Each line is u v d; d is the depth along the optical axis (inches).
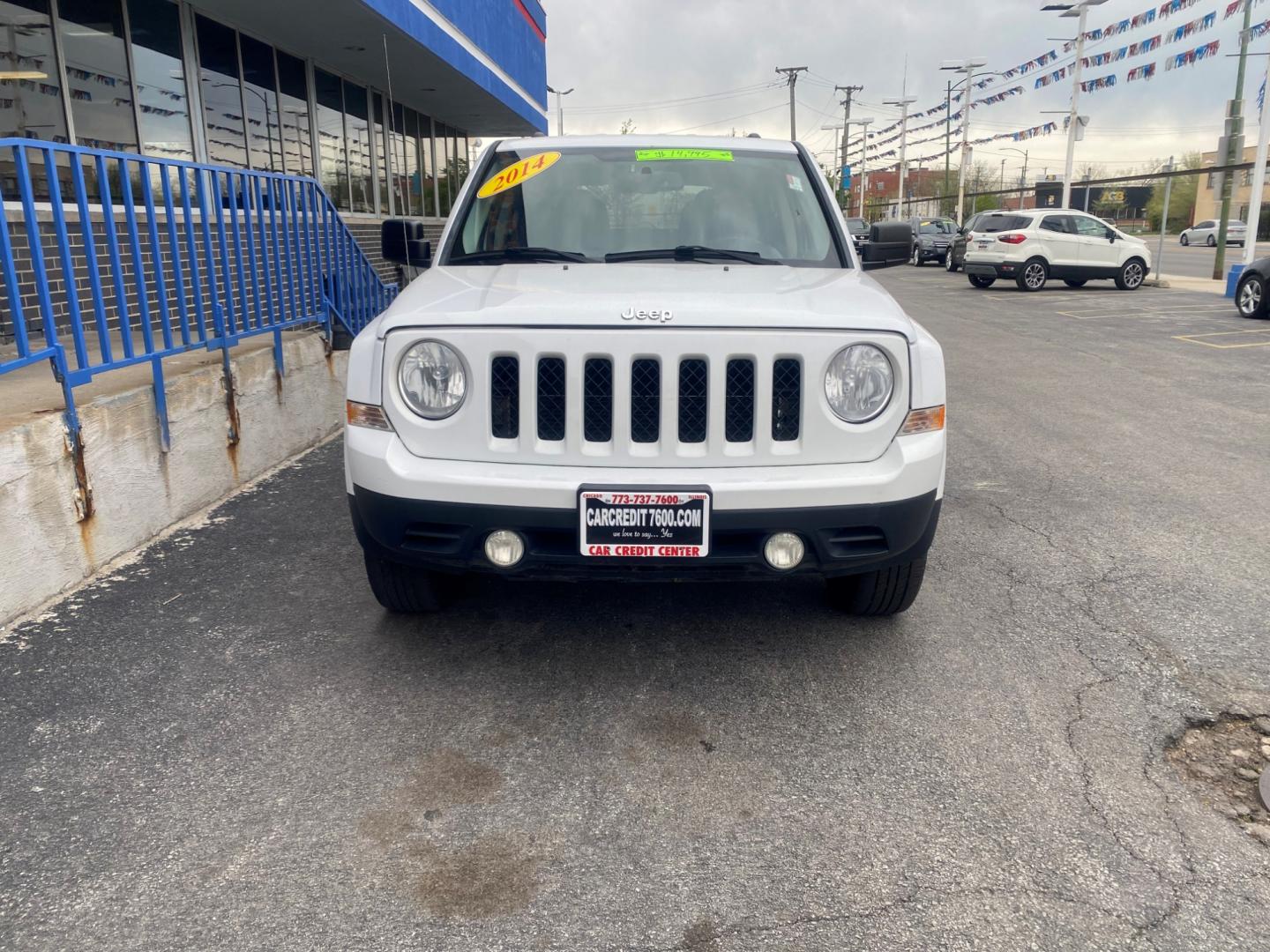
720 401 113.5
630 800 102.9
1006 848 94.9
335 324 279.4
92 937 82.4
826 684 128.5
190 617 147.3
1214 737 115.8
